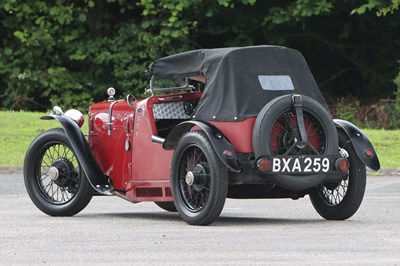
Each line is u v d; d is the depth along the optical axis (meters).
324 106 18.94
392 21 50.94
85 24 53.50
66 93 52.84
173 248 14.95
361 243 15.48
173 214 20.73
